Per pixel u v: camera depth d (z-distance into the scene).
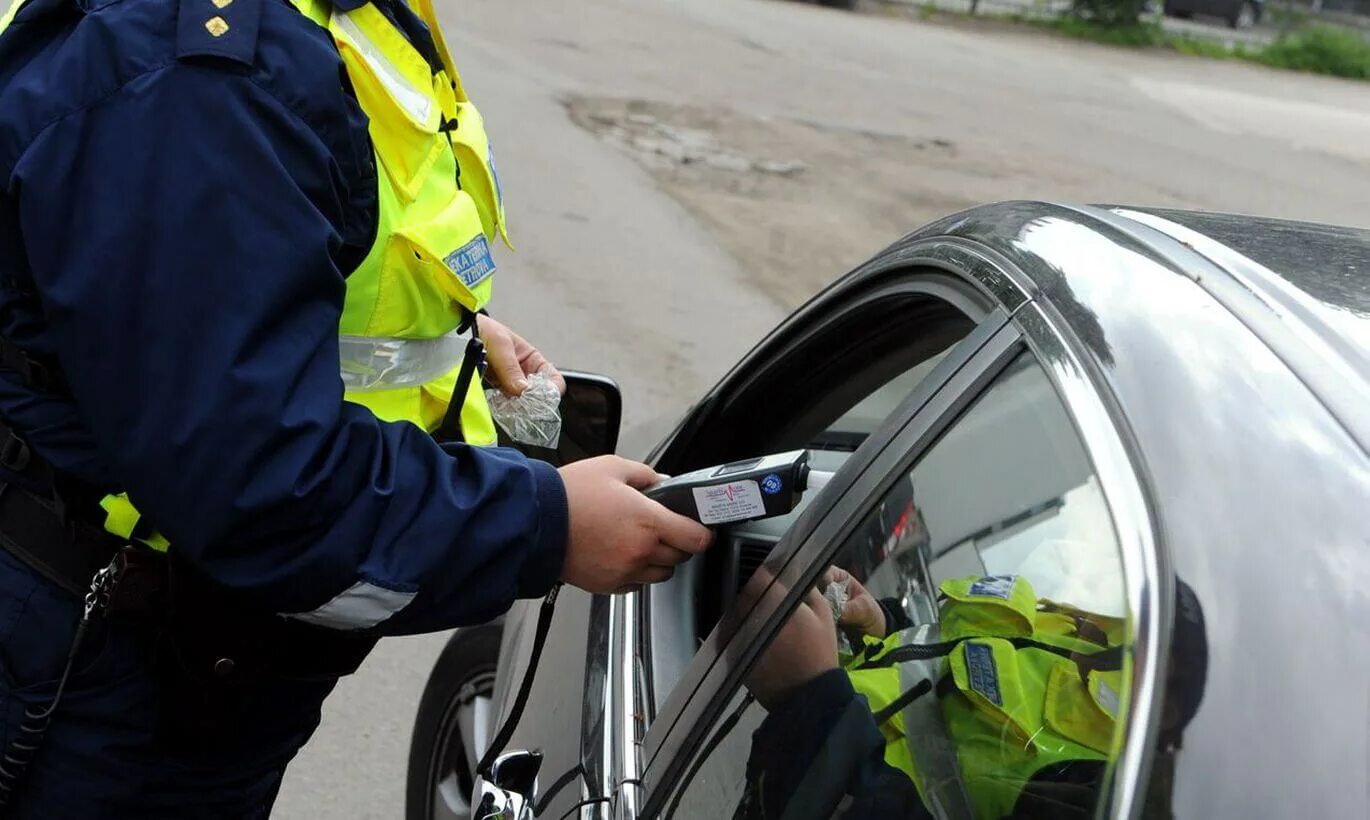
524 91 10.60
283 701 1.45
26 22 1.20
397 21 1.39
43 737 1.34
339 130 1.19
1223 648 0.77
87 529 1.31
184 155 1.12
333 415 1.17
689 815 1.27
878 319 1.59
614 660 1.60
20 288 1.24
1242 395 0.91
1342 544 0.79
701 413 1.99
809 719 1.21
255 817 1.60
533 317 5.80
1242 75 21.66
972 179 10.03
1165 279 1.08
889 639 1.17
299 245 1.14
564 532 1.31
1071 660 0.94
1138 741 0.78
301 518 1.15
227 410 1.11
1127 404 0.95
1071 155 11.76
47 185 1.12
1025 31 23.14
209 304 1.12
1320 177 12.51
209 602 1.30
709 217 7.89
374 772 2.89
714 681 1.33
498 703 2.04
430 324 1.38
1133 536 0.87
